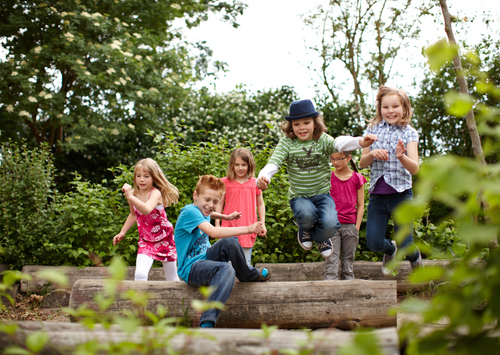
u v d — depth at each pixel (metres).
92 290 3.02
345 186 4.39
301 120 3.65
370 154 3.52
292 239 5.30
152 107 9.73
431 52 0.80
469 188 0.68
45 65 8.73
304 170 3.71
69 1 8.88
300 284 3.01
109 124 9.20
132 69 9.26
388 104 3.65
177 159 5.59
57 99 8.64
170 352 1.07
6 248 4.80
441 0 2.97
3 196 4.93
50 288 4.62
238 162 4.43
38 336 1.00
